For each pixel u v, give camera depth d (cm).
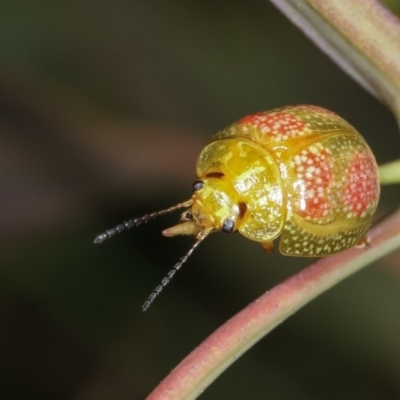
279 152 12
